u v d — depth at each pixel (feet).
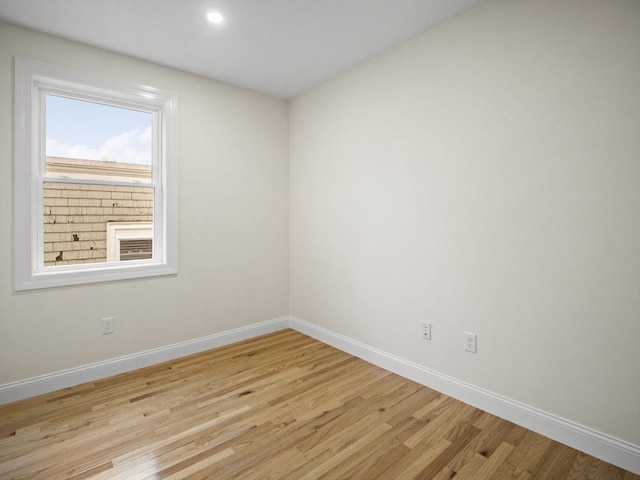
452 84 7.27
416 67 7.94
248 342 10.87
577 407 5.77
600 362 5.52
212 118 10.15
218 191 10.35
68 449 5.77
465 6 6.79
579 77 5.58
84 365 8.20
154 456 5.61
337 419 6.66
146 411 6.92
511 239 6.47
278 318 11.99
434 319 7.80
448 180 7.42
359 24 7.39
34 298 7.58
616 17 5.22
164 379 8.34
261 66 9.34
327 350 10.21
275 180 11.69
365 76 9.15
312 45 8.27
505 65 6.43
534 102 6.09
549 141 5.94
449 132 7.36
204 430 6.30
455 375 7.45
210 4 6.64
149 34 7.70
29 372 7.53
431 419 6.65
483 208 6.86
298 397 7.48
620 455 5.33
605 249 5.42
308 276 11.42
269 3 6.64
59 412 6.88
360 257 9.55
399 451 5.75
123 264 8.97
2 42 7.11
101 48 8.27
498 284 6.69
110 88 8.39
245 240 11.00
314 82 10.44
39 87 7.75
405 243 8.35
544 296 6.09
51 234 8.04
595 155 5.47
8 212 7.24
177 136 9.48
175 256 9.52
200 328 10.12
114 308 8.63
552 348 6.03
